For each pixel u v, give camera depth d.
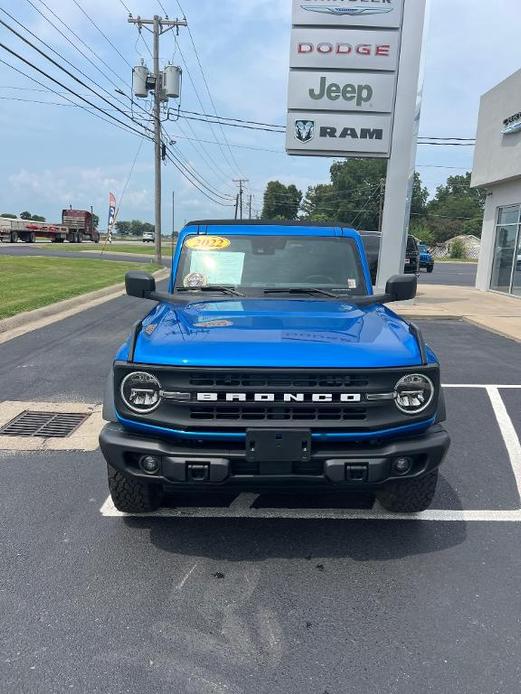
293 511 3.99
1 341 9.30
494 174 18.03
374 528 3.78
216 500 4.12
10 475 4.52
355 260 4.57
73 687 2.42
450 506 4.11
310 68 14.31
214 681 2.46
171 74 28.47
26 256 29.72
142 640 2.70
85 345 9.09
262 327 3.39
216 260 4.53
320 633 2.77
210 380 3.02
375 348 3.14
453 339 10.77
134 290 4.33
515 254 17.66
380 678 2.49
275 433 2.98
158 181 29.78
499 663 2.58
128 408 3.12
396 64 14.13
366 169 105.69
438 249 91.56
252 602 3.00
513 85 16.62
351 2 13.92
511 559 3.44
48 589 3.08
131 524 3.78
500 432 5.69
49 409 6.11
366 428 3.06
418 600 3.03
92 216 68.38
